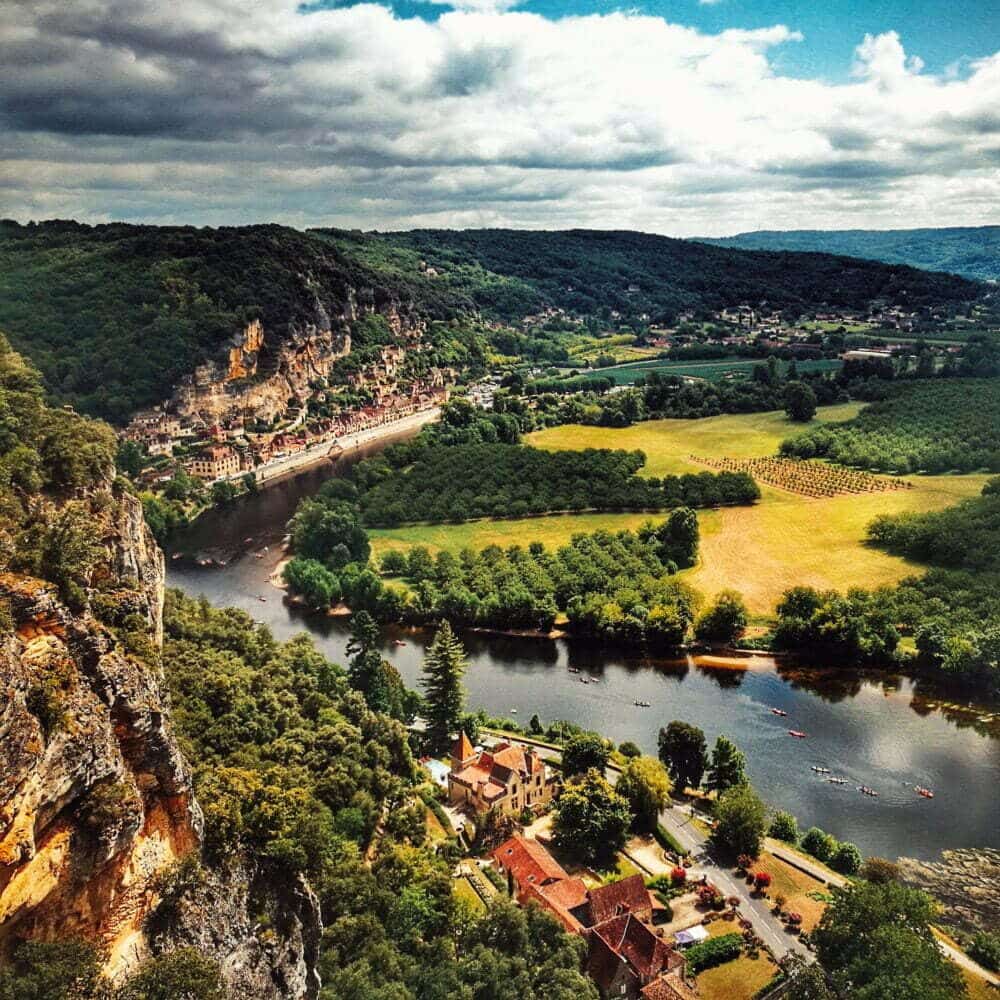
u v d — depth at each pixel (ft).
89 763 184.03
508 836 417.08
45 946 175.52
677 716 577.02
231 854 235.61
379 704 524.93
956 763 515.09
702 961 346.95
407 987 283.38
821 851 419.54
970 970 347.97
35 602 192.85
